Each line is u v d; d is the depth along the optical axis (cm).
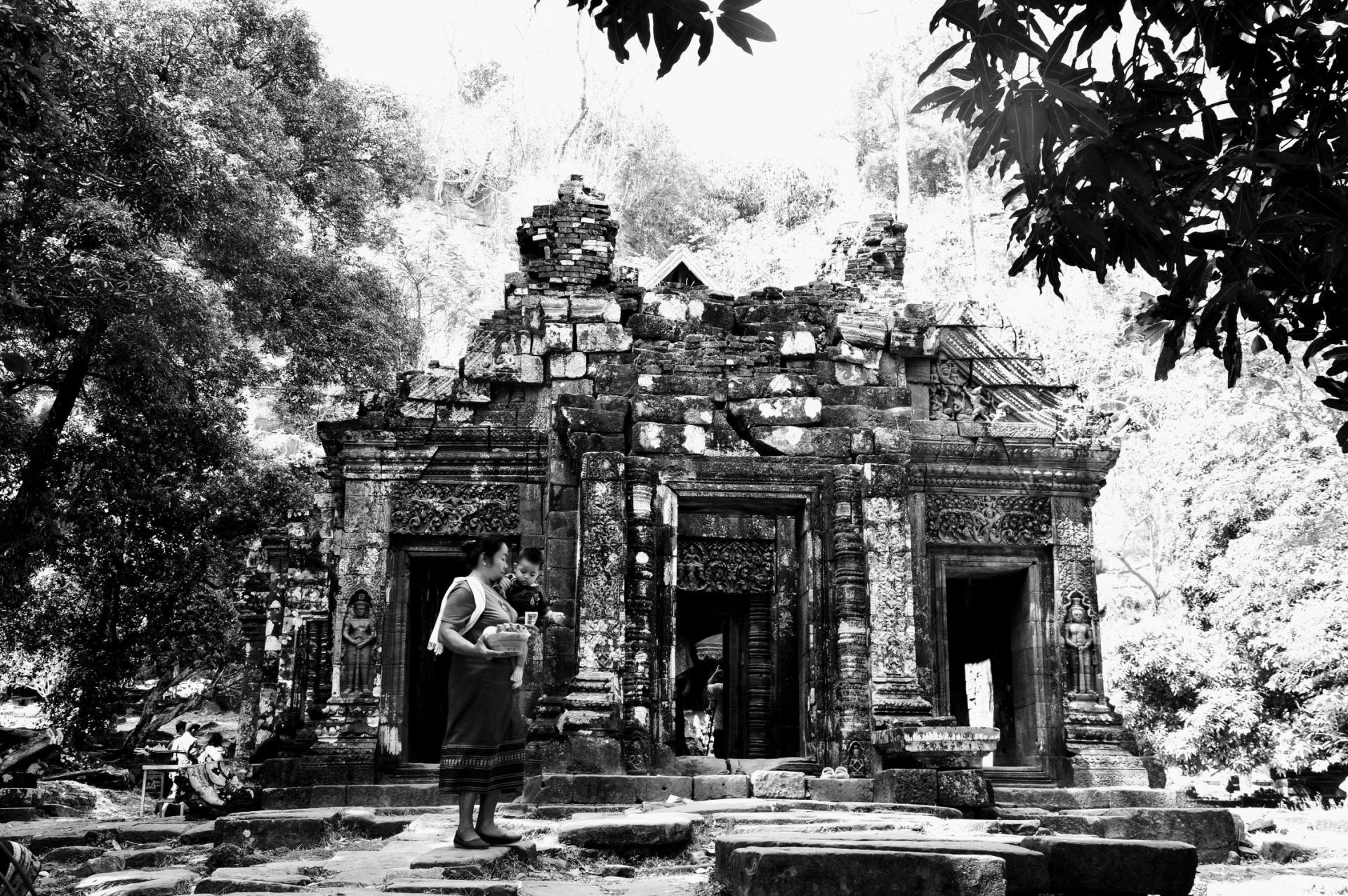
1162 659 2536
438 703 1894
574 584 1664
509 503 1803
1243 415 2575
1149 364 3431
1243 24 515
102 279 1694
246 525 2652
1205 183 514
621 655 1563
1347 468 2345
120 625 2681
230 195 2019
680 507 1741
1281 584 2367
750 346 1869
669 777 1388
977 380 1922
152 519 2597
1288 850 1105
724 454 1688
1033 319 3862
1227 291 545
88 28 1788
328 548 1788
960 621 2072
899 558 1634
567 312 1916
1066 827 1057
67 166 1762
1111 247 559
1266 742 2392
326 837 1009
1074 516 1866
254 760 1747
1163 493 2973
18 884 495
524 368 1847
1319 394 2498
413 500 1798
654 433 1667
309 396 2731
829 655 1633
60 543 2417
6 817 1792
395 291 2861
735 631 2072
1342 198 509
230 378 2427
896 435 1702
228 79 2205
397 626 1762
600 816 1134
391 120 2961
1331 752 2338
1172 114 527
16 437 1955
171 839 1155
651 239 6378
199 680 3184
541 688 1672
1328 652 2223
